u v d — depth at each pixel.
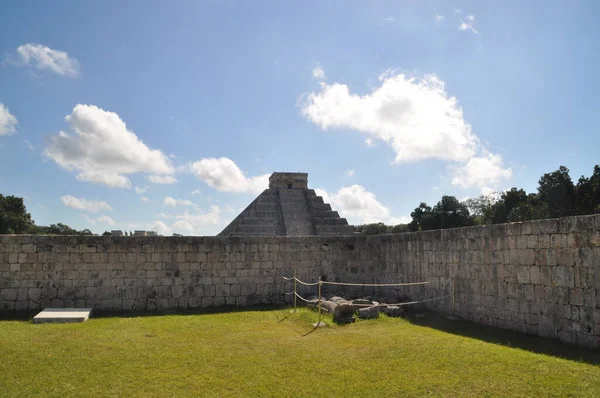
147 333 15.48
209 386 9.62
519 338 13.55
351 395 9.00
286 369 10.76
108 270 21.25
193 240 22.36
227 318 19.11
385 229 83.06
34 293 20.39
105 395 9.10
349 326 16.56
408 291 21.22
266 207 54.50
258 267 23.23
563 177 56.31
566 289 12.62
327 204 55.53
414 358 11.41
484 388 9.13
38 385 9.70
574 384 9.06
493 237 15.64
